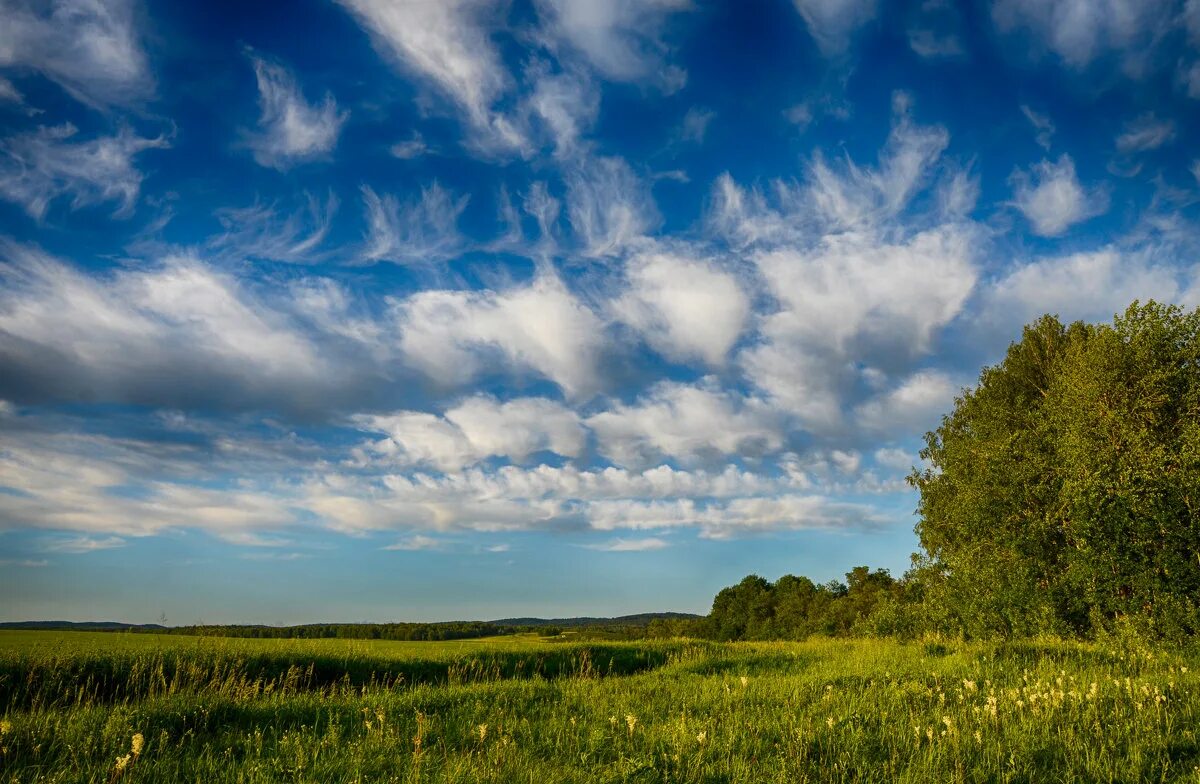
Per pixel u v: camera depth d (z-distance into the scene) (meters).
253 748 8.49
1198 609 21.48
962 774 6.98
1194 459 23.48
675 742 8.06
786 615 95.50
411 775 6.82
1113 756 7.63
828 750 7.91
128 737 8.55
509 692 12.44
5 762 7.48
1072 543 27.88
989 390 39.47
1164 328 26.50
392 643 28.69
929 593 34.53
